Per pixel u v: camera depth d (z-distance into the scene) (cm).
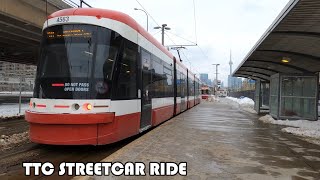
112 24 980
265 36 1205
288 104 1703
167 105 1670
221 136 1138
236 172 660
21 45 2709
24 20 1888
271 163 744
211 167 694
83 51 934
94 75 912
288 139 1104
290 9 888
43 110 899
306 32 1155
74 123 866
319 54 1491
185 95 2578
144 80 1208
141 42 1176
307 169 696
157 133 1173
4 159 839
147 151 838
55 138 880
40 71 954
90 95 895
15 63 4319
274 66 2094
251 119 1864
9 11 1755
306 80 1684
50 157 881
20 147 1000
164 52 1616
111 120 919
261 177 628
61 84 910
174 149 873
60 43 954
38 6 1978
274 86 1827
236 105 3797
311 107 1672
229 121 1711
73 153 936
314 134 1203
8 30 2130
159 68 1475
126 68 1027
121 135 982
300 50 1471
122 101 986
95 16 964
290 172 668
